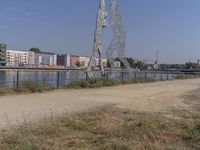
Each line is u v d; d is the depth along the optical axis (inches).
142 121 423.8
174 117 499.8
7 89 783.1
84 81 1082.1
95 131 374.9
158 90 1020.5
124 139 345.4
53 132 353.4
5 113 472.4
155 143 339.0
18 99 665.0
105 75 1274.6
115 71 1389.0
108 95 810.8
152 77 1752.0
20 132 335.6
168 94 882.1
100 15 1312.7
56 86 980.6
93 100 687.1
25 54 4306.1
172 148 327.0
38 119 418.9
